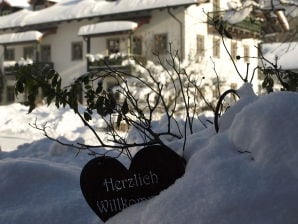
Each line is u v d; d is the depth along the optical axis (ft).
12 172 9.70
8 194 9.32
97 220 8.23
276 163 5.86
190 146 7.82
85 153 16.60
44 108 59.82
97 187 7.67
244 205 5.55
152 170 7.61
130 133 14.82
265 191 5.62
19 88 9.55
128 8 89.15
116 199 7.68
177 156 7.52
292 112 6.11
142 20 87.40
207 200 5.80
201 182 6.17
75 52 99.55
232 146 6.67
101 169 7.71
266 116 6.19
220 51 84.38
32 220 8.46
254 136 6.27
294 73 12.12
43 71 9.59
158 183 7.57
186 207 5.94
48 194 9.28
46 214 8.52
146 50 82.17
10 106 61.93
